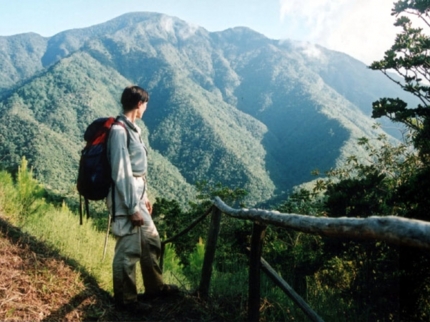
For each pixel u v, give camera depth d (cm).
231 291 313
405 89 732
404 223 108
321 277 478
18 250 275
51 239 344
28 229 349
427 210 405
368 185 521
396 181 654
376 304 373
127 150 256
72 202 922
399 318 358
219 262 464
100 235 476
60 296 243
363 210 511
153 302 285
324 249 465
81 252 340
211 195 2808
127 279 260
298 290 423
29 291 233
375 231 117
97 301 257
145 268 284
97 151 256
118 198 257
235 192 2733
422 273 352
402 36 756
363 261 417
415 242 101
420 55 729
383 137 1227
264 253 577
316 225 154
